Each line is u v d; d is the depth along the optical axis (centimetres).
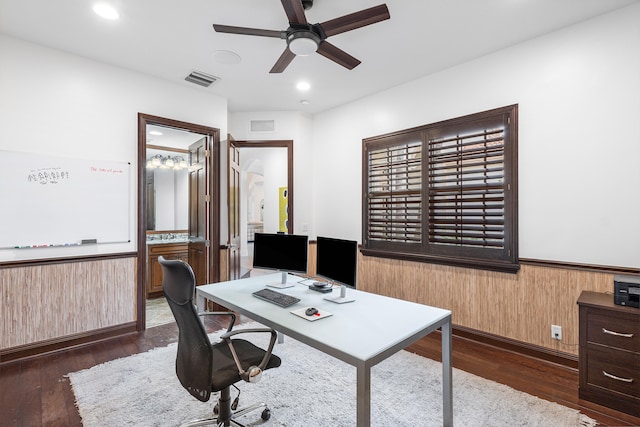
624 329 199
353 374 248
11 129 269
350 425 189
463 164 318
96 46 285
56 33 264
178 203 557
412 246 359
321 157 468
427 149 345
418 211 355
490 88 299
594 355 210
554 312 264
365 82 365
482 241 304
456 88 323
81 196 302
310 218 474
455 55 302
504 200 290
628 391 197
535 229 273
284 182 695
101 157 313
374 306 207
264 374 247
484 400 213
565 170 258
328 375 246
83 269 302
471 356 280
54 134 288
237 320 375
